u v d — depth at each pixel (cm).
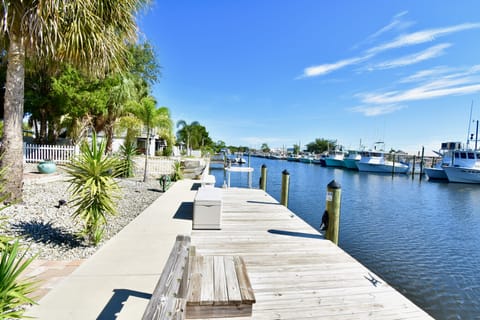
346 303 215
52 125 1192
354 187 1997
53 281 221
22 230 323
